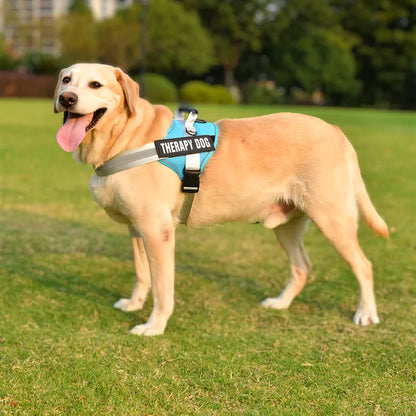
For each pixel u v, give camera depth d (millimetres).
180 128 3154
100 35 43656
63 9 83750
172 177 3059
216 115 17859
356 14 52469
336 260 4801
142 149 3006
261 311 3607
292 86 51688
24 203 6477
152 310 3418
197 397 2475
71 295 3758
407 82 50938
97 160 3080
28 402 2381
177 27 46625
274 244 5340
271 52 53938
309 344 3080
